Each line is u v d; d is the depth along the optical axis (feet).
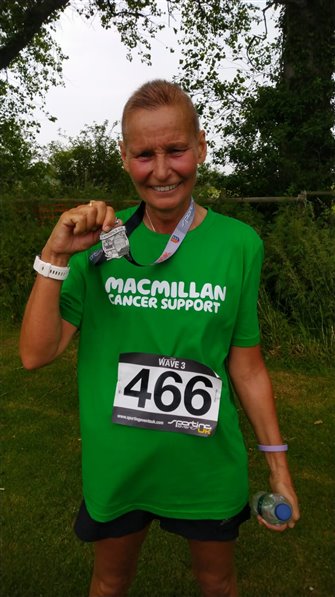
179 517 4.48
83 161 71.56
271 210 27.55
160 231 4.36
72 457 10.59
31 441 11.26
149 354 4.24
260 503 4.44
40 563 7.61
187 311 4.18
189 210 4.27
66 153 72.95
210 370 4.27
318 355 15.88
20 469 10.12
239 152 33.30
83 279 4.42
